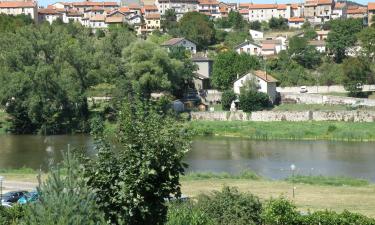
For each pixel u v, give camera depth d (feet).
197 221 88.33
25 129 311.88
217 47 531.50
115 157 59.06
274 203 105.19
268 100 330.13
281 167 212.64
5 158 235.61
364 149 250.16
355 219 104.68
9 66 318.24
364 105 322.14
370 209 136.56
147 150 58.34
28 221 61.31
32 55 321.32
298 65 421.18
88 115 318.04
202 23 553.23
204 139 287.28
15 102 310.86
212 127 303.27
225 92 335.06
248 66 365.81
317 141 275.39
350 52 452.35
